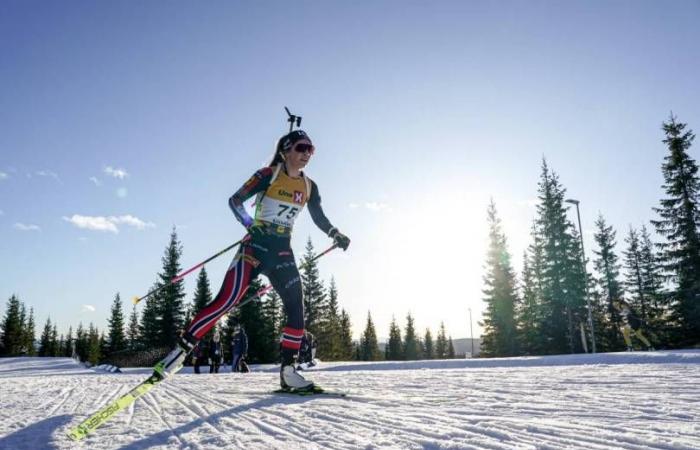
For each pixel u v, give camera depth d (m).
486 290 39.69
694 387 3.14
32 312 80.31
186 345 3.06
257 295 3.87
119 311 61.38
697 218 27.45
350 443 1.91
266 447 1.90
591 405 2.55
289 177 3.92
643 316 35.22
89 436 2.28
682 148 28.45
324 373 6.55
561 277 34.72
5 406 3.55
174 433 2.30
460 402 2.89
